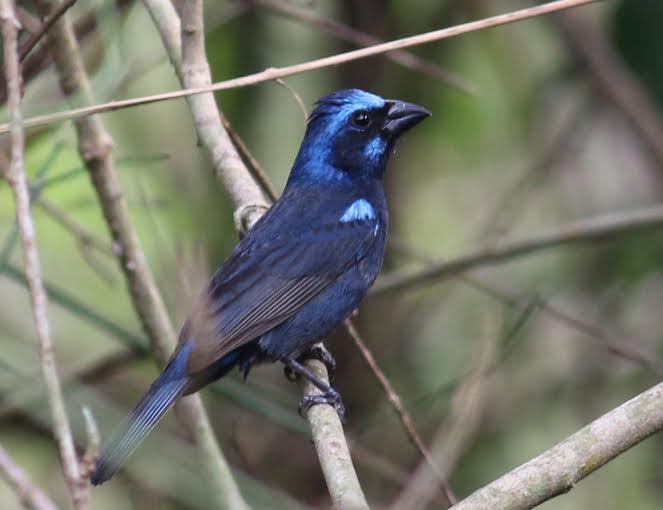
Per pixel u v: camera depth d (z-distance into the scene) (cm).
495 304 1386
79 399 948
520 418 1372
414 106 1036
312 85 1391
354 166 1023
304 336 946
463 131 1481
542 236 1288
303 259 952
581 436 668
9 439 1177
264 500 935
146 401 849
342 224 980
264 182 961
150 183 1299
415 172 1495
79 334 1336
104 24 971
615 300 1426
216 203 1352
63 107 952
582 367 1405
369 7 1398
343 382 1365
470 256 1280
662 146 1380
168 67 1391
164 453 914
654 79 1371
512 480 659
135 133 1355
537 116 1503
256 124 1365
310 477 1339
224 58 1345
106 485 1201
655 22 1344
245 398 1028
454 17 1447
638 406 673
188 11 922
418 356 1386
